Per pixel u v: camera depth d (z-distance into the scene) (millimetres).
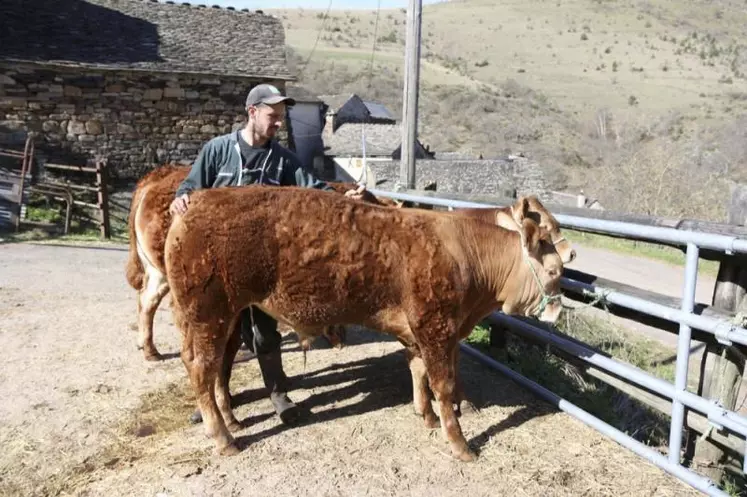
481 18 160375
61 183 15633
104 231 14531
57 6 18578
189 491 3541
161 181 5137
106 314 7090
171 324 6734
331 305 3820
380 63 100688
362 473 3746
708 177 22469
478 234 4051
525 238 3939
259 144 4477
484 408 4688
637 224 4195
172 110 17453
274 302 3834
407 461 3896
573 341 4848
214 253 3646
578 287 4598
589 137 59188
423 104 74812
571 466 3863
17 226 14164
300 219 3717
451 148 58750
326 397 4812
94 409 4598
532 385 4980
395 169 30250
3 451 3996
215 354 3842
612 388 6117
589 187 29406
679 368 3771
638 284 11898
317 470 3771
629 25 153125
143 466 3814
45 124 16031
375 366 5508
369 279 3764
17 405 4637
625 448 4102
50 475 3738
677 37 140750
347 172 42969
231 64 18516
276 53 20297
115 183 16938
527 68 112125
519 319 5609
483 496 3541
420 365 4266
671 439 3822
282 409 4309
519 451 4035
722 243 3381
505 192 13984
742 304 3869
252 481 3648
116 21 19047
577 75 105062
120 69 16359
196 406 4664
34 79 15789
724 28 157000
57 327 6527
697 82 98500
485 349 6316
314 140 45531
